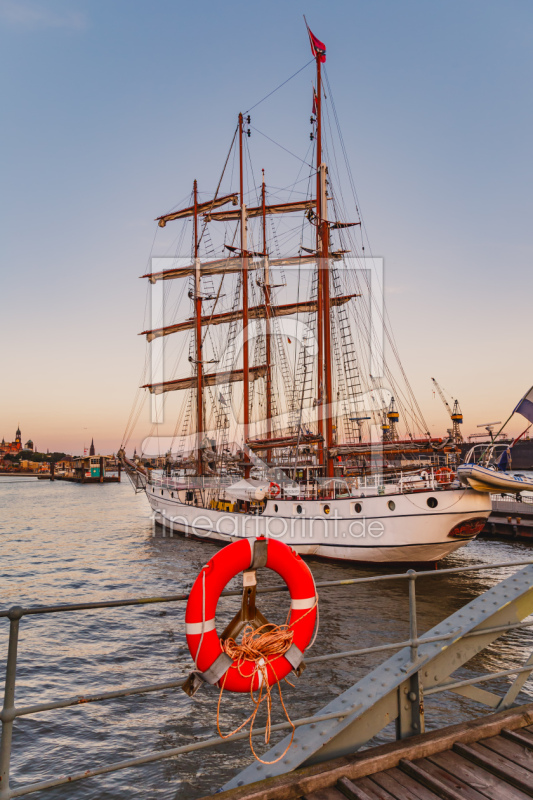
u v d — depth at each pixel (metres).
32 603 24.36
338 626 18.22
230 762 10.45
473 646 5.98
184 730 11.71
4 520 70.19
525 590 6.21
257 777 4.53
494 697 5.95
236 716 12.30
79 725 11.96
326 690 13.26
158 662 15.82
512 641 16.41
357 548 27.39
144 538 47.50
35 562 35.97
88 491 171.25
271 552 4.96
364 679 5.45
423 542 25.44
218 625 18.98
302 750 4.73
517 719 5.57
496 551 34.06
